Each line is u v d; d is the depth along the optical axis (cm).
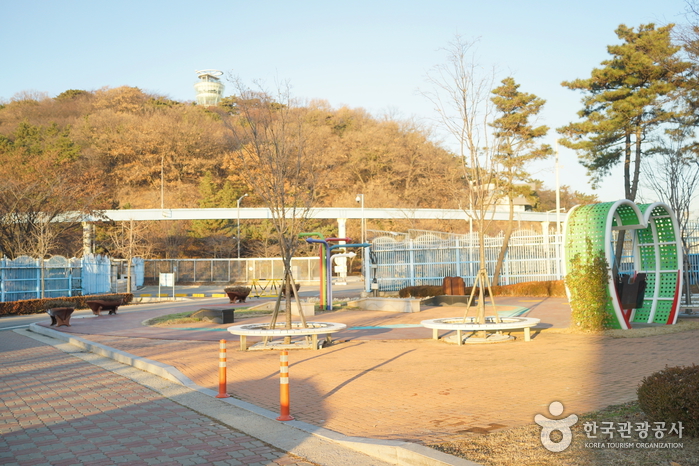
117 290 4538
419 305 2333
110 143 8762
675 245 1574
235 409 784
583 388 816
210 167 8888
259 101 1781
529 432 606
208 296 3997
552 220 6969
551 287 2716
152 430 698
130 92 10606
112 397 899
